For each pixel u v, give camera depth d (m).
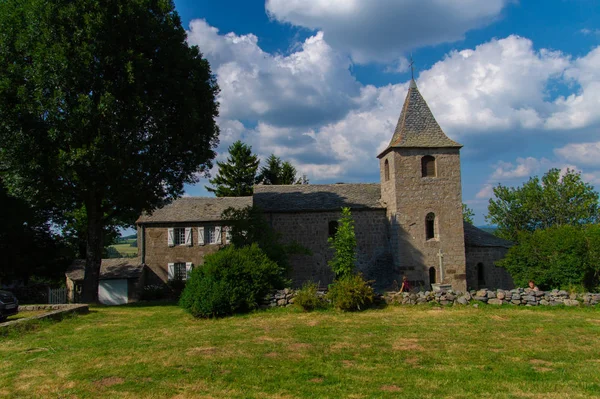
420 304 17.30
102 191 22.36
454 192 27.09
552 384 8.12
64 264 34.41
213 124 24.88
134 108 20.05
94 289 23.28
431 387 8.03
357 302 16.56
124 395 7.76
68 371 9.27
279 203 28.48
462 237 26.80
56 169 19.05
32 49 19.05
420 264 26.31
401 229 26.52
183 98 22.12
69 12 19.12
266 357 10.21
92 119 18.88
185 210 34.53
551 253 20.00
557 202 45.62
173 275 32.78
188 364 9.66
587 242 19.52
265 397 7.61
